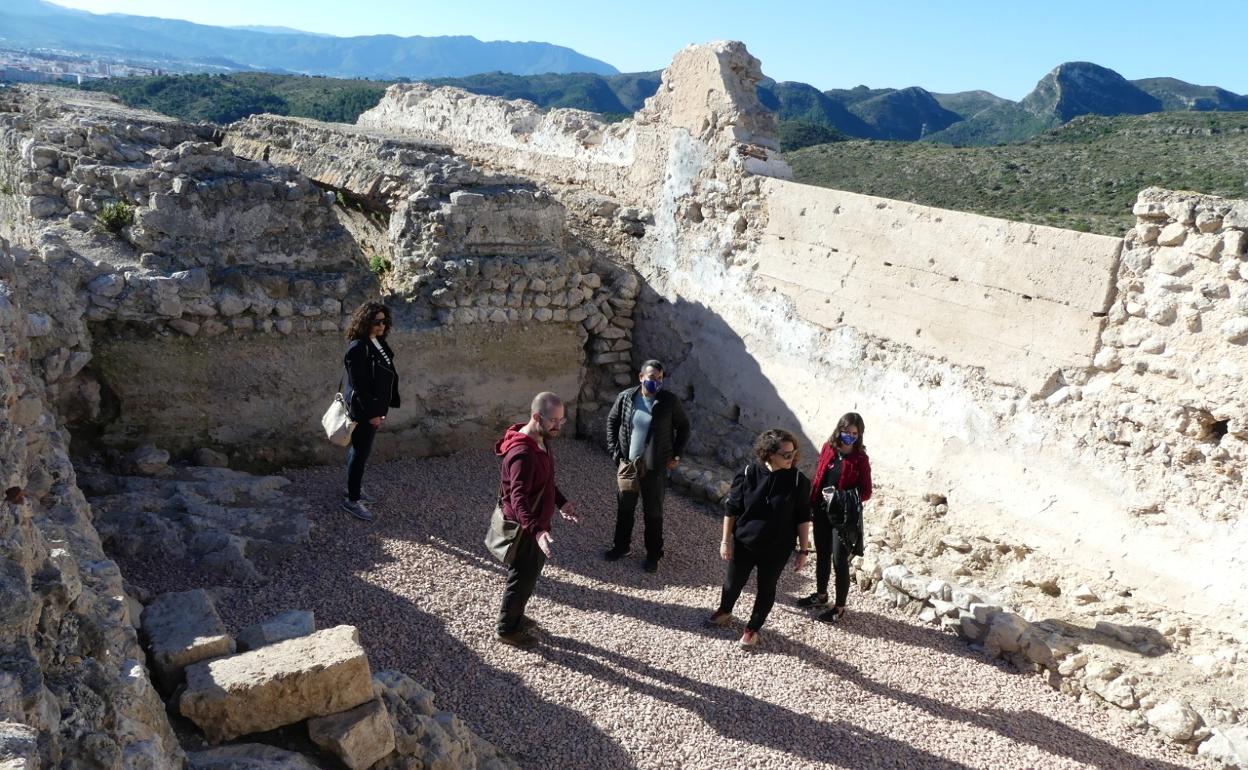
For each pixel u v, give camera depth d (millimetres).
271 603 6016
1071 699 6016
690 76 10133
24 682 2604
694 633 6449
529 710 5324
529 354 9711
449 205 9172
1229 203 5805
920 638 6707
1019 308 6984
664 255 10508
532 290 9523
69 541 4328
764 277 9203
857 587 7492
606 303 10352
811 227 8664
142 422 7875
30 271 7191
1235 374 5766
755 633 6234
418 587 6523
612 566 7445
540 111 14430
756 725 5426
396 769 4207
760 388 9297
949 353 7496
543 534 5363
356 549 7012
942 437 7594
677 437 7289
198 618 4551
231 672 4031
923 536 7637
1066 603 6668
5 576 2816
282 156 13438
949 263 7445
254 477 7969
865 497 6660
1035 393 6898
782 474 6004
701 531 8359
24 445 4234
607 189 11859
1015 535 7082
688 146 10156
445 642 5875
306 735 4141
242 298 8078
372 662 5551
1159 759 5438
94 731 2834
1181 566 6105
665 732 5270
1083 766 5316
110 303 7516
